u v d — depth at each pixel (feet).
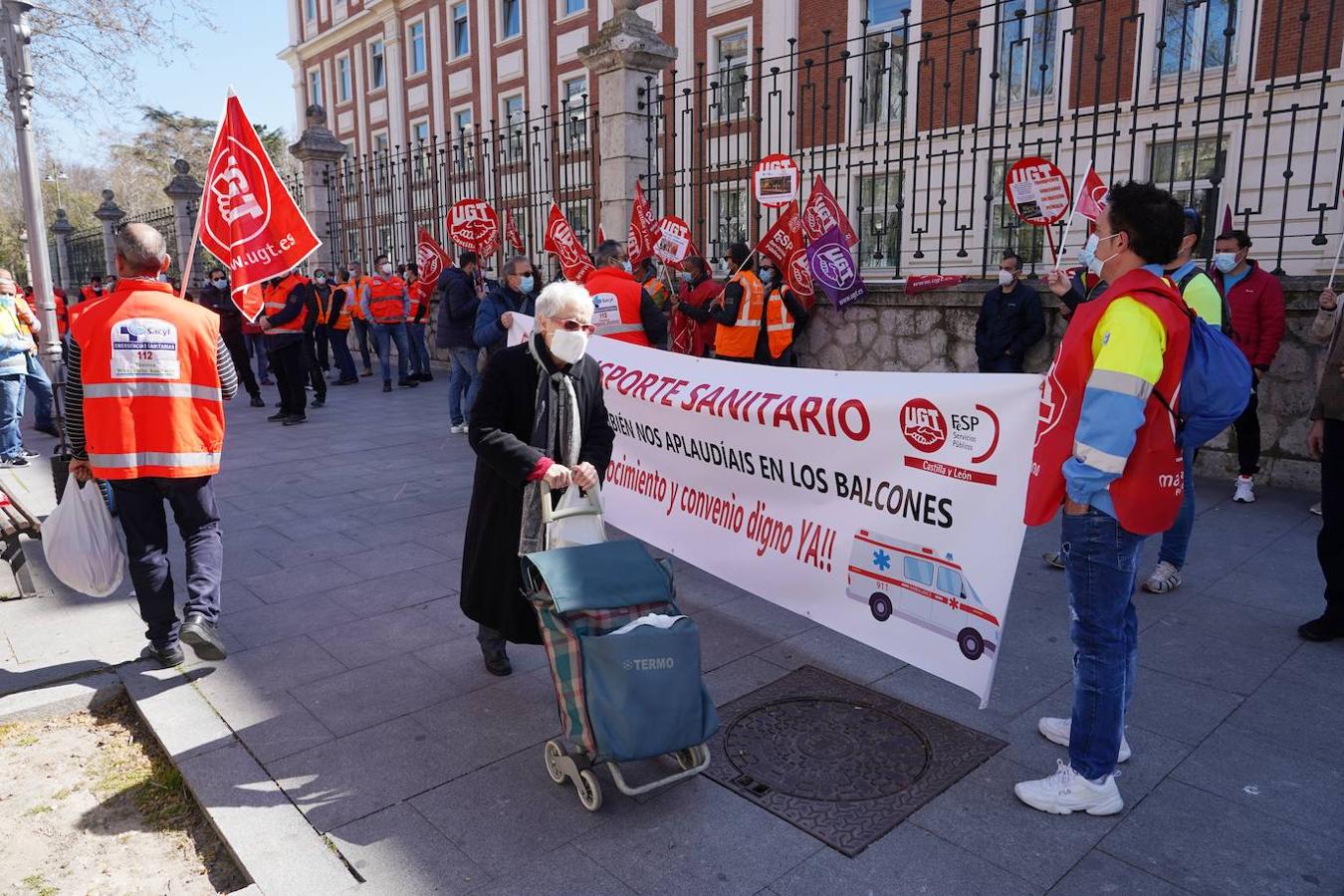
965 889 7.95
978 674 10.37
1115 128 22.54
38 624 14.26
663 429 15.20
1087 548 8.48
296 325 31.96
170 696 11.81
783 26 65.41
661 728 8.77
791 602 13.00
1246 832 8.64
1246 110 21.11
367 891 8.05
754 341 26.43
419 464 25.55
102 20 55.26
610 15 83.97
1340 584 12.31
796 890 7.98
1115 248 8.34
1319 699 11.14
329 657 12.94
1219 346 8.23
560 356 10.35
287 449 27.89
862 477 11.69
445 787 9.67
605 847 8.61
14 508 16.03
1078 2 22.53
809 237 27.07
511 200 38.32
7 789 10.33
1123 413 7.75
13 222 126.00
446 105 107.14
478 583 11.21
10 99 21.02
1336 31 39.37
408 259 49.80
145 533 12.25
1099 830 8.71
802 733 10.61
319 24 131.75
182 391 11.94
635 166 33.83
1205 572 15.39
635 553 9.65
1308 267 40.29
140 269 11.96
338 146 55.77
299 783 9.80
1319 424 12.44
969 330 25.17
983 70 49.90
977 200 50.24
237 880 8.80
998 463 10.02
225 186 15.21
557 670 9.20
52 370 20.92
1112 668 8.67
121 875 8.91
